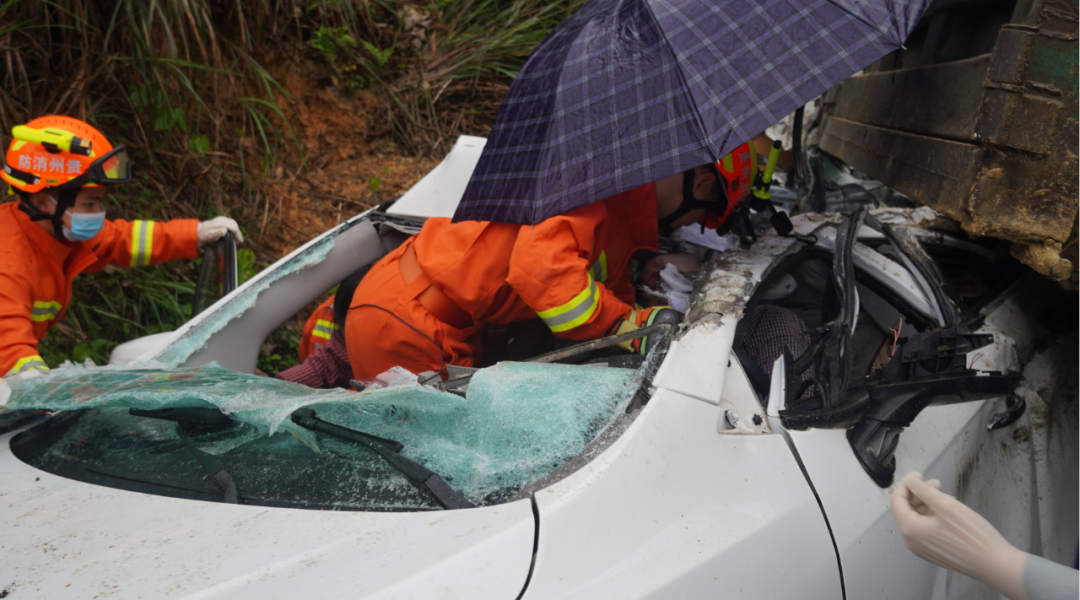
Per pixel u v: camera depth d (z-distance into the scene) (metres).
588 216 1.71
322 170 4.18
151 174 3.58
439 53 4.59
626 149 1.47
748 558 1.11
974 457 1.61
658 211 1.99
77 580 0.94
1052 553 1.67
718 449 1.21
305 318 3.49
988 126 1.33
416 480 1.13
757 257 1.79
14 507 1.14
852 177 3.05
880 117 2.11
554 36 1.85
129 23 3.26
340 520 1.06
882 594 1.30
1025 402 1.78
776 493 1.21
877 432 1.41
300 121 4.17
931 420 1.58
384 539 1.00
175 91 3.57
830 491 1.30
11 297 2.06
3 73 3.16
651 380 1.25
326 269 2.28
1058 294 1.93
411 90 4.48
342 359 2.21
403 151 4.44
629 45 1.55
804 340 1.80
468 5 4.71
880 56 1.37
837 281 1.68
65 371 1.45
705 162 1.38
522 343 2.13
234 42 3.88
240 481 1.21
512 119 1.76
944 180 1.53
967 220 1.42
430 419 1.31
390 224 2.41
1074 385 1.84
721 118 1.39
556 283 1.64
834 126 2.70
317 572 0.94
